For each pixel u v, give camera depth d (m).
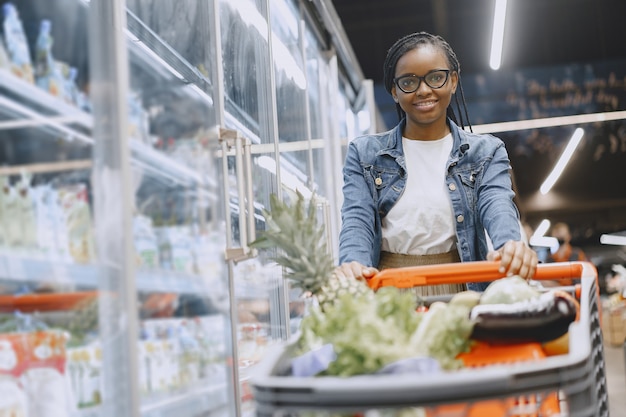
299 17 4.27
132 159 1.81
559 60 13.45
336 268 1.64
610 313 11.40
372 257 2.12
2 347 1.46
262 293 3.07
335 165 5.38
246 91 3.21
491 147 2.16
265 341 3.05
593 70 13.17
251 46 3.32
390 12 13.75
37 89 1.53
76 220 1.59
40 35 1.59
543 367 1.01
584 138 14.41
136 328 1.66
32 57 1.57
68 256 1.57
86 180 1.63
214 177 2.37
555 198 15.01
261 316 3.02
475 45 13.52
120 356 1.62
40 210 1.53
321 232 1.47
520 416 1.20
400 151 2.16
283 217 1.44
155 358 1.86
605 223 14.92
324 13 4.77
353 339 1.10
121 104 1.69
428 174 2.14
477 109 13.35
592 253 14.93
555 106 13.23
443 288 1.97
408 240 2.12
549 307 1.26
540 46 13.50
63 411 1.54
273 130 3.36
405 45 2.14
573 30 13.43
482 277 1.60
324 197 4.73
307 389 0.96
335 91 5.30
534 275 1.61
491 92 13.34
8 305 1.48
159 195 1.97
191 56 2.67
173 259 2.01
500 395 0.96
